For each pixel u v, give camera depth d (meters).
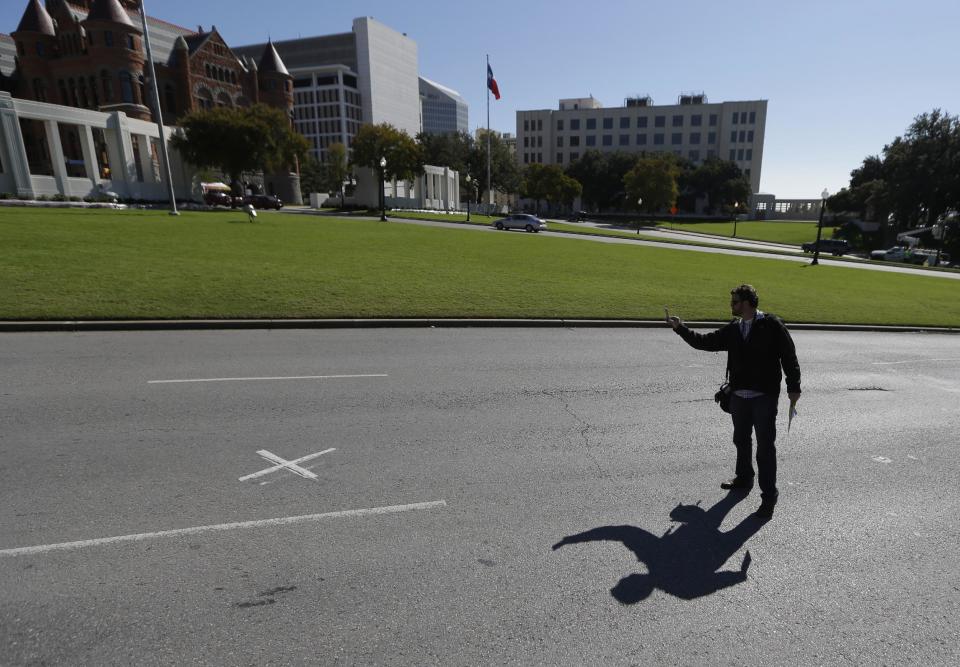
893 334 14.95
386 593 3.53
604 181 102.38
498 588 3.64
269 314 11.45
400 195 79.94
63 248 17.52
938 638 3.37
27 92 64.31
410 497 4.73
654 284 19.30
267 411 6.55
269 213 47.66
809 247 52.38
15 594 3.35
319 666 2.95
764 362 4.71
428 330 11.65
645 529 4.45
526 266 21.61
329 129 128.75
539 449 5.88
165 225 27.58
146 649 3.01
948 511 4.97
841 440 6.66
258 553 3.87
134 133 50.50
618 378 8.81
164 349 9.12
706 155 115.62
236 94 78.69
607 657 3.11
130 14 71.75
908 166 69.62
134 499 4.48
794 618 3.49
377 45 139.00
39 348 8.80
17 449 5.26
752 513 4.79
